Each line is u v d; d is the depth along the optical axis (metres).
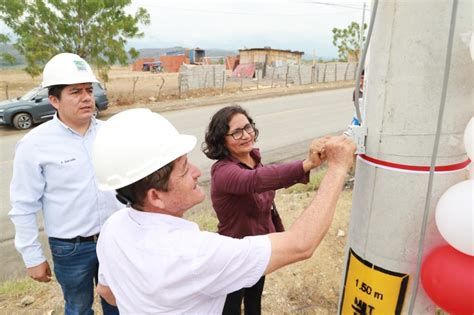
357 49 29.45
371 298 1.41
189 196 1.21
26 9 13.95
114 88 20.38
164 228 1.16
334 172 1.28
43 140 2.14
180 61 40.66
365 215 1.39
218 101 15.95
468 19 1.14
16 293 3.10
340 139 1.31
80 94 2.14
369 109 1.31
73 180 2.19
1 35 14.00
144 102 15.98
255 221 2.13
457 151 1.24
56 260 2.29
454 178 1.26
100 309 2.90
